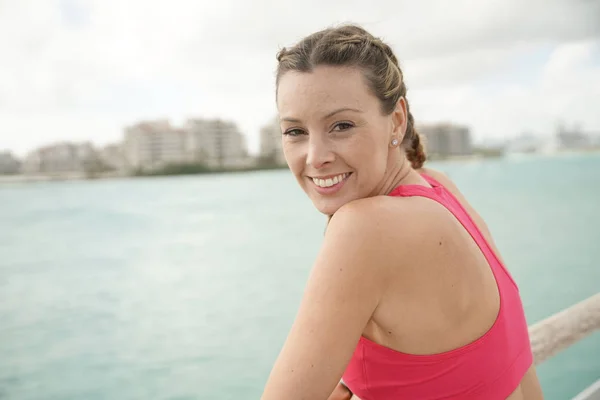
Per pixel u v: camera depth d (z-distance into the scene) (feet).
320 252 3.67
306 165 3.97
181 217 110.42
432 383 3.77
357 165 3.83
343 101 3.71
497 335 3.85
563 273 44.06
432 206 3.80
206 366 29.86
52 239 88.43
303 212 112.47
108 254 72.79
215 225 96.68
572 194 110.63
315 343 3.49
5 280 57.93
